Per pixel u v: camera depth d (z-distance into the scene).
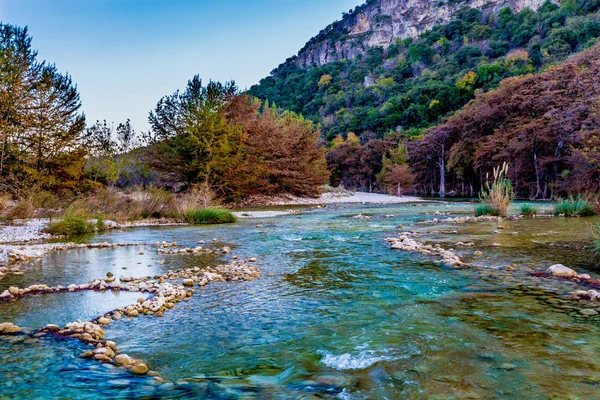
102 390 2.40
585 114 27.06
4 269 6.30
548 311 3.84
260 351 3.06
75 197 19.56
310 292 4.86
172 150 25.70
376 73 133.25
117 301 4.59
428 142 51.56
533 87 34.88
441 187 51.34
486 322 3.56
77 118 20.91
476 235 9.76
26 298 4.72
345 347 3.08
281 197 33.69
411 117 83.62
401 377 2.52
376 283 5.21
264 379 2.56
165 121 25.53
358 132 97.38
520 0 127.31
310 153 38.19
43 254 8.07
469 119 44.12
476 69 82.81
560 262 6.21
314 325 3.64
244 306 4.32
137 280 5.60
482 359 2.76
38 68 19.30
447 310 3.96
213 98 26.36
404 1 179.50
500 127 37.84
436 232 10.59
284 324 3.70
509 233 9.95
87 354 2.97
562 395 2.22
